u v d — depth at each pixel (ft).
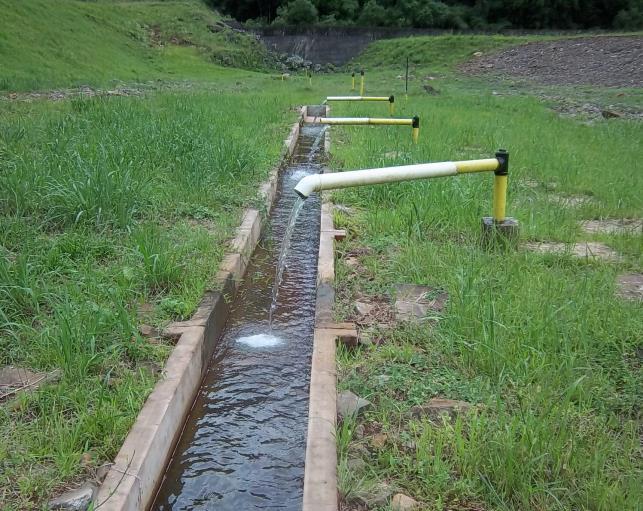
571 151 32.78
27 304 13.52
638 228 20.84
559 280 14.75
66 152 23.59
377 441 9.94
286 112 49.19
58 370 11.47
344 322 13.79
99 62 94.17
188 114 36.94
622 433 9.95
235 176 25.27
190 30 140.87
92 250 16.48
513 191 23.94
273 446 11.43
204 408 12.47
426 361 12.08
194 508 9.99
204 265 16.35
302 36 162.09
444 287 15.11
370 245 18.31
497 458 8.95
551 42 121.19
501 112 53.26
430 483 8.85
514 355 11.74
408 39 146.10
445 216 19.92
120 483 8.89
